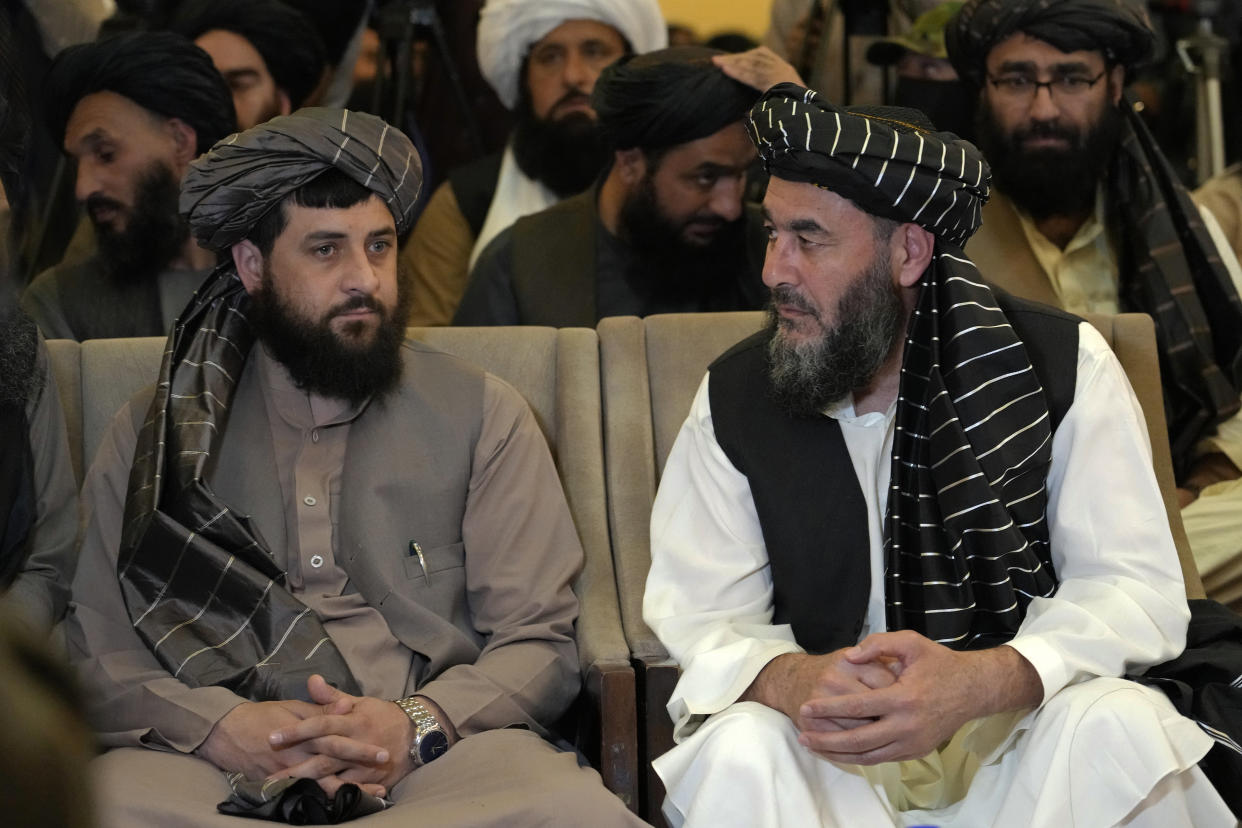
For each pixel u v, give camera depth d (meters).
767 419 2.96
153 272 4.61
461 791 2.59
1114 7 4.47
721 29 7.21
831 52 5.91
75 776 0.71
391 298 3.11
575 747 3.13
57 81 4.52
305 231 3.02
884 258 2.83
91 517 3.06
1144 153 4.52
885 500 2.91
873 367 2.84
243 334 3.17
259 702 2.78
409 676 2.97
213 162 3.02
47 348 3.38
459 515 3.14
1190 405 4.36
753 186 5.02
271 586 2.89
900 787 2.78
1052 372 2.86
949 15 5.16
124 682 2.83
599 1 5.37
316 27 5.63
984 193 2.82
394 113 5.81
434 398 3.18
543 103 5.43
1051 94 4.51
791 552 2.88
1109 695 2.45
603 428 3.52
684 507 3.01
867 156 2.72
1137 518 2.77
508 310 4.69
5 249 3.09
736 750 2.47
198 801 2.54
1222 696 2.60
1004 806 2.50
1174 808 2.42
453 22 6.11
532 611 3.05
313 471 3.09
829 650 2.86
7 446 3.03
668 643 2.84
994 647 2.69
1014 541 2.73
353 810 2.53
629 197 4.64
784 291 2.84
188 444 2.98
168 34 4.58
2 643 0.71
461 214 5.50
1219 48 6.10
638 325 3.58
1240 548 4.04
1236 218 5.26
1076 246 4.66
